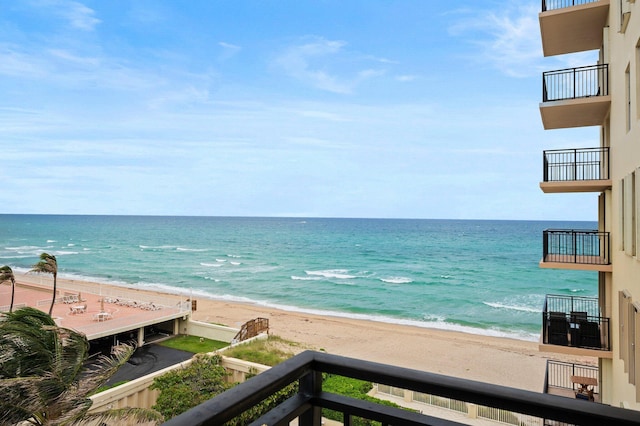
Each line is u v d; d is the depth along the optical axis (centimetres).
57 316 2083
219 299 3772
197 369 1114
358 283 4366
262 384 106
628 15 649
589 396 1104
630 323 663
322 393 129
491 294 3781
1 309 2106
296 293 3972
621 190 750
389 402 995
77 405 693
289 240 8575
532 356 2206
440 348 2330
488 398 106
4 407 602
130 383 1039
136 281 4656
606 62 926
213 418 91
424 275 4706
